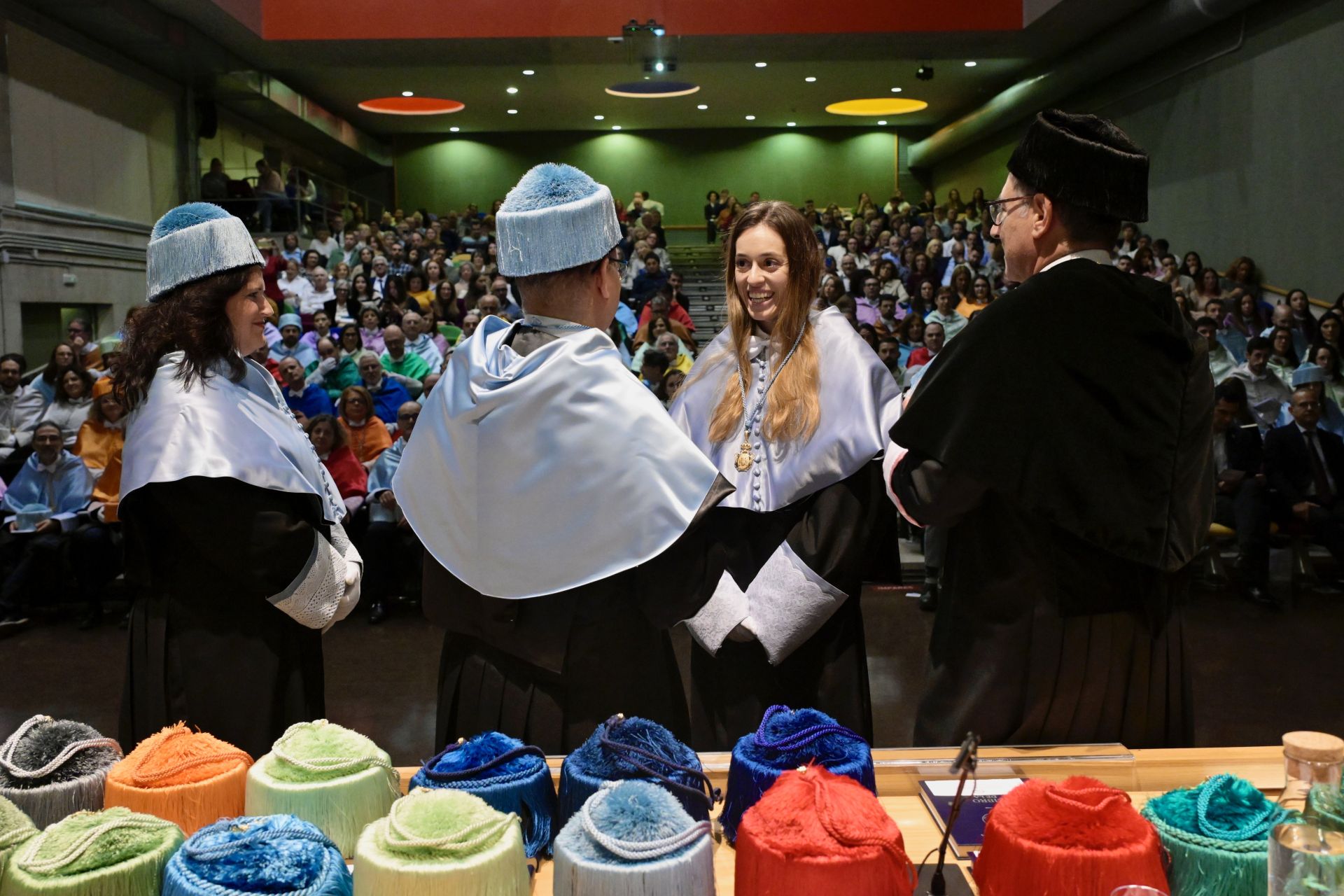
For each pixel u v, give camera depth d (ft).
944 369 5.47
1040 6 42.22
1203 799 3.99
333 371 27.02
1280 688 15.05
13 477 22.75
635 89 53.78
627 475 4.73
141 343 6.35
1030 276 5.60
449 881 3.50
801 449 7.00
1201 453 5.49
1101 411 5.24
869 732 7.23
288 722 6.63
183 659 6.39
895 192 66.44
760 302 7.31
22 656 17.29
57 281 36.86
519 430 4.79
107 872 3.58
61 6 36.32
